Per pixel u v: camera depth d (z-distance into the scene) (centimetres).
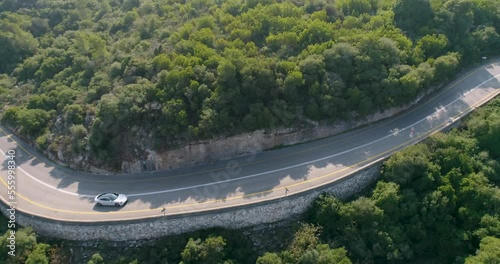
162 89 7888
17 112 9106
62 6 12138
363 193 7744
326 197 7300
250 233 7256
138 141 7781
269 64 8088
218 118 7688
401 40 9081
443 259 7362
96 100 8456
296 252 6788
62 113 8612
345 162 7856
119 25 10881
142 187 7588
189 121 7775
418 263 7331
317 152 8100
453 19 9862
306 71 8156
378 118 8719
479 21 10262
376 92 8419
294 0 10438
